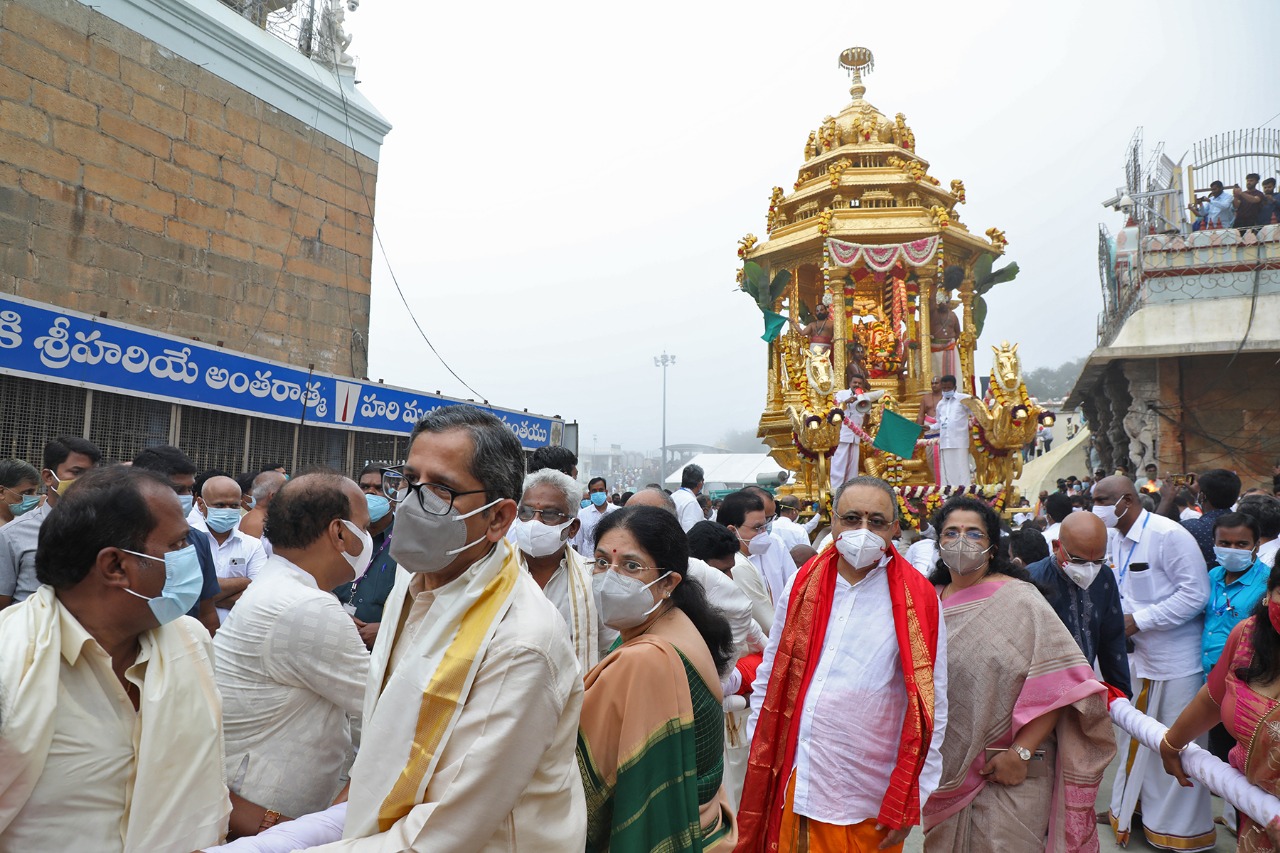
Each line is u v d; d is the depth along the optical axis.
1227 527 5.04
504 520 2.18
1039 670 3.62
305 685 2.77
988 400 12.43
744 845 3.56
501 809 1.87
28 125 10.49
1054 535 7.10
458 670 1.95
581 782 2.29
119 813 2.08
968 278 14.88
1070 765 3.62
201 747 2.24
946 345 14.55
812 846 3.40
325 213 14.87
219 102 12.97
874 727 3.44
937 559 4.27
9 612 2.08
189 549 2.25
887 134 15.40
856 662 3.52
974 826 3.67
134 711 2.15
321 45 15.26
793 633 3.68
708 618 3.01
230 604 5.36
